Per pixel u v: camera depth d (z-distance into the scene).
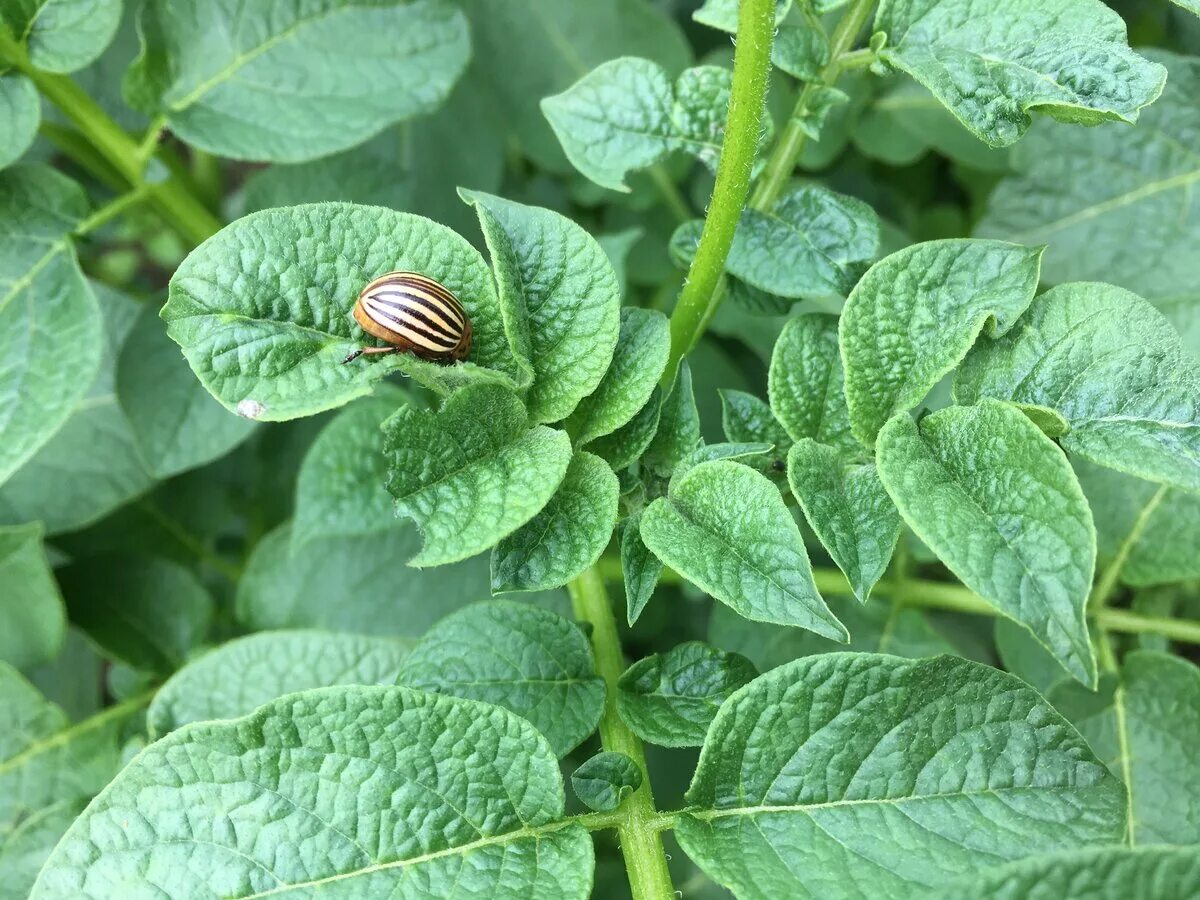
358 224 0.08
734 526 0.08
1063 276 0.15
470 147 0.17
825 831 0.08
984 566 0.07
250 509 0.16
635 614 0.08
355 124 0.12
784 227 0.10
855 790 0.08
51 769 0.12
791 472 0.08
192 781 0.08
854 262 0.09
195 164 0.16
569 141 0.10
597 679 0.09
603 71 0.10
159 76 0.12
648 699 0.09
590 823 0.08
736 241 0.10
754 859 0.08
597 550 0.08
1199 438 0.07
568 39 0.17
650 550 0.08
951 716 0.08
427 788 0.08
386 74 0.13
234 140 0.12
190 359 0.07
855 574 0.08
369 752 0.08
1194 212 0.14
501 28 0.17
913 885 0.07
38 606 0.13
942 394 0.12
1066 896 0.06
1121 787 0.08
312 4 0.13
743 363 0.17
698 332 0.10
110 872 0.08
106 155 0.13
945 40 0.09
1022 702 0.08
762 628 0.12
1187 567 0.12
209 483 0.16
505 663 0.09
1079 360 0.08
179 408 0.13
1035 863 0.06
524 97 0.17
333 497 0.12
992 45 0.09
